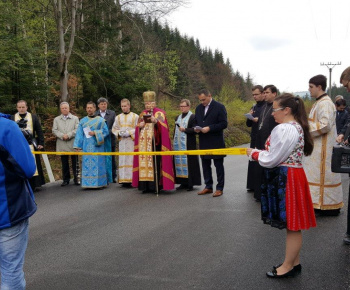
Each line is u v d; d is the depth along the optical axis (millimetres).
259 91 7363
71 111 14492
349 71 4199
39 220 5766
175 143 7777
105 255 4191
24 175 2598
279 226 3344
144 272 3689
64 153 7156
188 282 3428
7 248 2637
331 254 3965
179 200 6742
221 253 4090
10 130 2553
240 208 5992
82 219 5742
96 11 15758
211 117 6891
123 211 6117
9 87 11484
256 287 3273
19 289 2715
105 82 15383
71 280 3590
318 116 5223
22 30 13734
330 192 5316
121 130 8320
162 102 24656
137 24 15953
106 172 8445
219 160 6973
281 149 3232
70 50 12914
